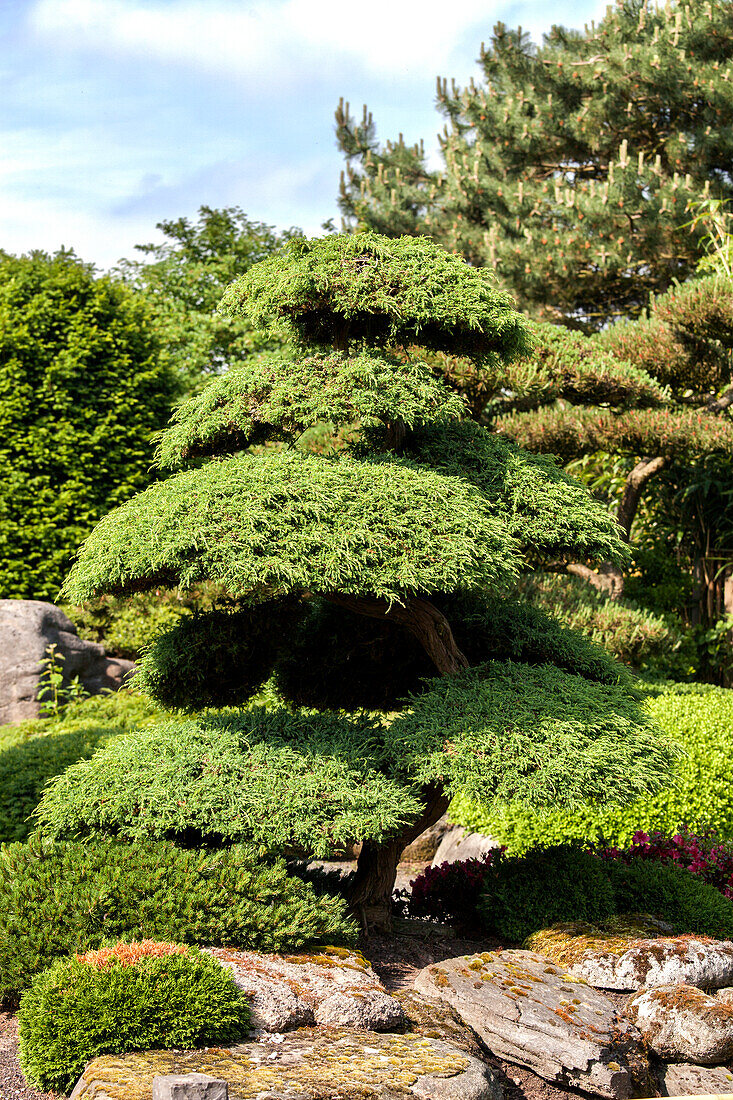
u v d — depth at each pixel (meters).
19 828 6.38
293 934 4.20
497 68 15.85
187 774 4.53
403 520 4.40
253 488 4.39
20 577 10.87
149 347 12.78
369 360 4.67
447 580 4.34
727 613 11.55
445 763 4.43
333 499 4.38
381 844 4.95
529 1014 3.91
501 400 10.24
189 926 4.02
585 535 4.97
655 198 12.45
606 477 12.57
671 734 7.16
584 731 4.64
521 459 5.19
